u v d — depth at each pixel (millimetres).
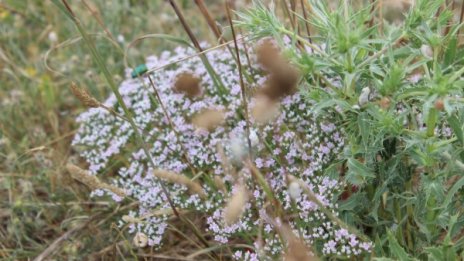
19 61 1031
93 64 972
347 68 622
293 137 718
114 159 827
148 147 799
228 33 925
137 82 870
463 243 635
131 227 721
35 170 873
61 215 831
